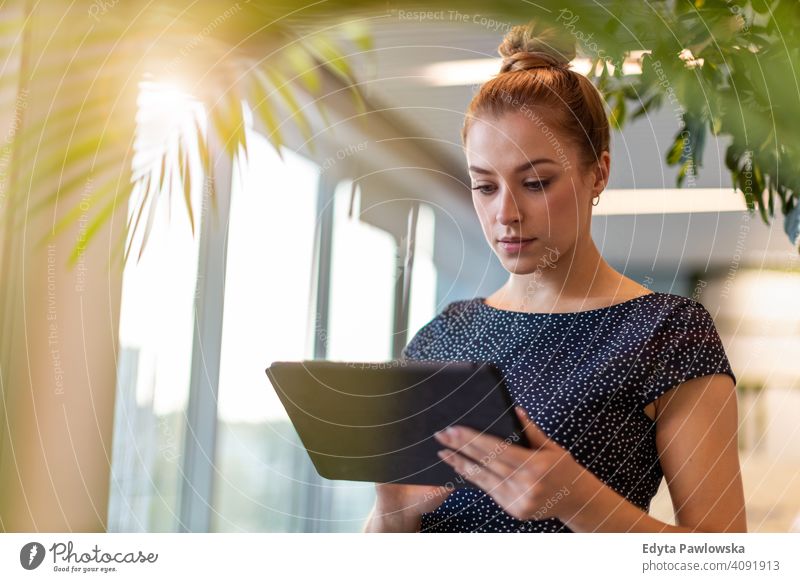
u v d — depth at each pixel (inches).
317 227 67.2
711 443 24.4
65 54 35.9
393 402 23.5
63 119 36.2
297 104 52.8
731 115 32.7
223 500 71.2
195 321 62.8
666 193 61.4
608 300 27.8
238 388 68.3
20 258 36.6
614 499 23.5
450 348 30.5
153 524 63.5
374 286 69.8
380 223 69.4
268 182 63.2
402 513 26.8
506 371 28.0
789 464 58.7
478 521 26.8
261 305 66.4
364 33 45.8
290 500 80.0
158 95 38.0
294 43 41.4
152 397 62.4
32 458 38.6
